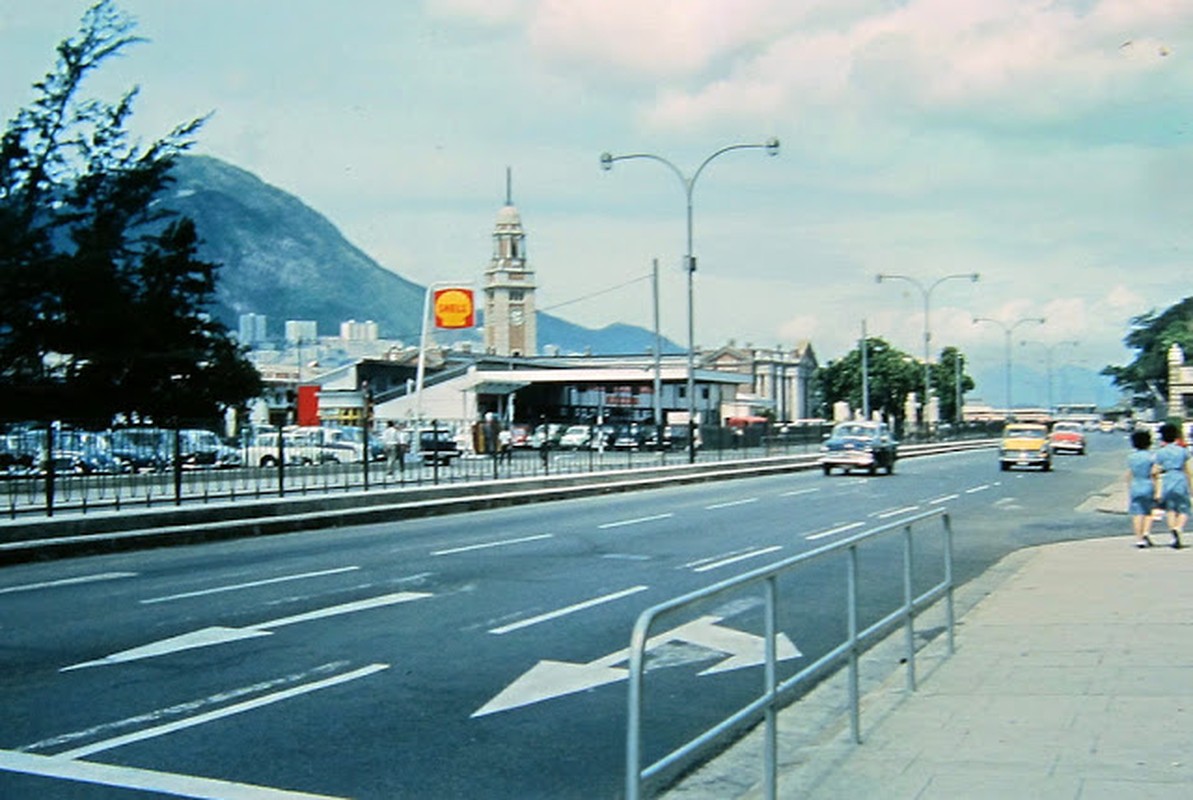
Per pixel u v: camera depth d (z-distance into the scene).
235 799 6.46
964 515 27.28
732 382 102.81
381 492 26.31
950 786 6.43
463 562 17.23
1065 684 9.20
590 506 29.80
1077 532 23.31
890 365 164.12
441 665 9.96
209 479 23.77
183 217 45.53
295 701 8.70
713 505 29.72
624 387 102.69
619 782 6.84
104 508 21.36
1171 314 150.62
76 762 7.12
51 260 41.09
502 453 36.09
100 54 43.66
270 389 71.31
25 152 42.66
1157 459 19.59
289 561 17.42
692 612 5.41
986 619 12.63
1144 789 6.26
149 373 43.22
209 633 11.36
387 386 102.75
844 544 7.71
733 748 7.50
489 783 6.82
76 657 10.21
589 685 9.24
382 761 7.22
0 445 19.67
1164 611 12.75
